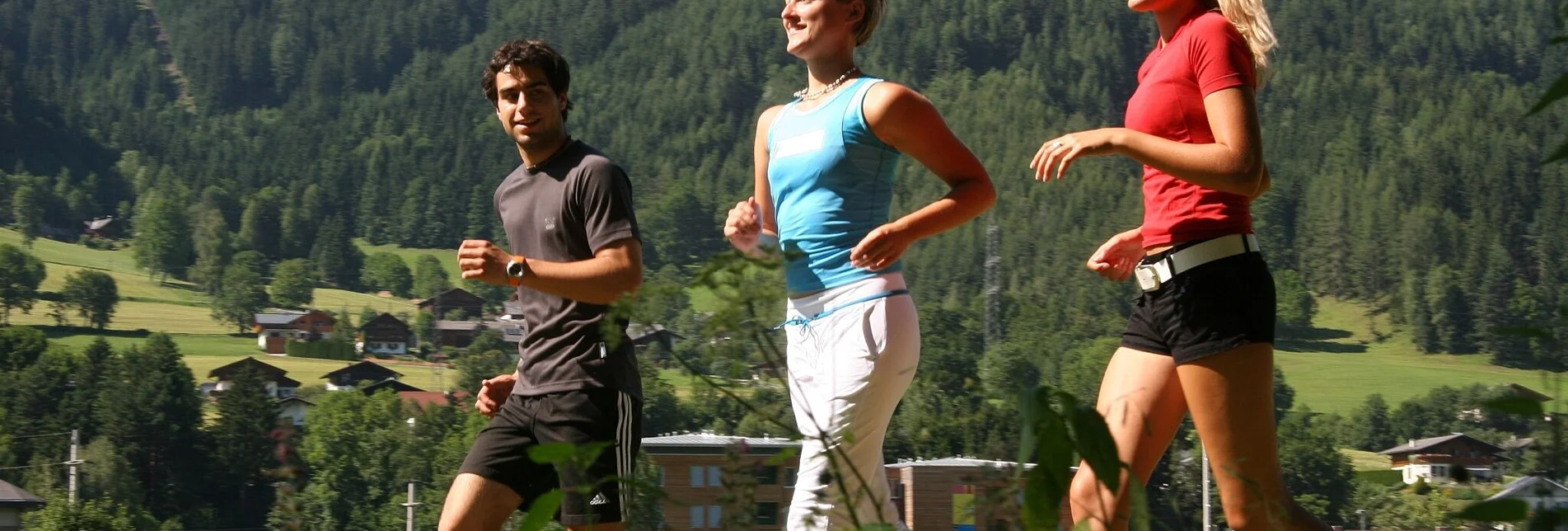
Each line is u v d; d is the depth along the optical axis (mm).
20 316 161625
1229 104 3637
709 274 2062
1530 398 1754
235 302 179375
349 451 74375
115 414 98688
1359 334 143125
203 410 103938
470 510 4418
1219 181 3574
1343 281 156000
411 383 141000
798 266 4332
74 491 79062
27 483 89562
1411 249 149125
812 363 4242
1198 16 3930
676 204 136500
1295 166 182625
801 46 4414
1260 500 2744
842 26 4391
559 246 4480
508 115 4543
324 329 171125
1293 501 3676
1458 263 144750
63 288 169875
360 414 81875
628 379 4379
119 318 169875
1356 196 161750
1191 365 3793
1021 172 130875
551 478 4480
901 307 4180
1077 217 123750
